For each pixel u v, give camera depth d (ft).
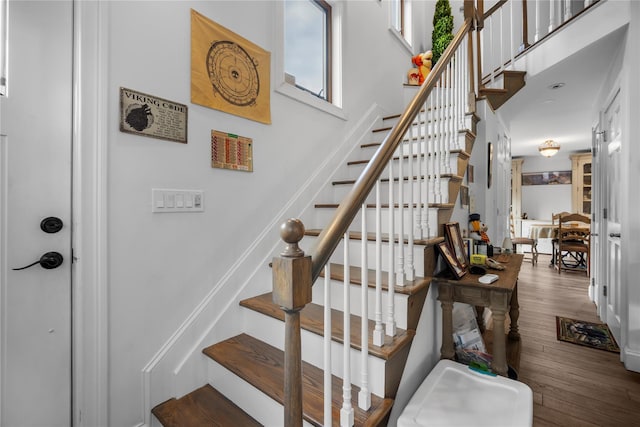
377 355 3.75
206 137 5.24
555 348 7.82
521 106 11.15
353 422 3.24
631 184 6.56
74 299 3.81
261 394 4.07
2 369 3.41
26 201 3.52
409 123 4.40
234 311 5.53
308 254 2.63
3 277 3.39
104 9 4.00
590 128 14.62
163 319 4.63
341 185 7.96
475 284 4.91
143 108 4.41
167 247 4.70
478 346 6.17
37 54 3.58
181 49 4.89
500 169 10.63
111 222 4.08
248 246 5.93
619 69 7.39
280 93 6.70
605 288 9.28
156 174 4.57
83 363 3.84
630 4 6.48
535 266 18.07
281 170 6.71
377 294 3.86
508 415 3.75
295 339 2.41
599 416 5.28
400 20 13.09
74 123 3.81
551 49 8.13
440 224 5.59
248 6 5.99
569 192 21.75
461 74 7.45
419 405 3.93
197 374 4.92
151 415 4.42
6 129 3.39
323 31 8.70
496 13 13.44
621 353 7.17
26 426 3.55
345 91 8.82
